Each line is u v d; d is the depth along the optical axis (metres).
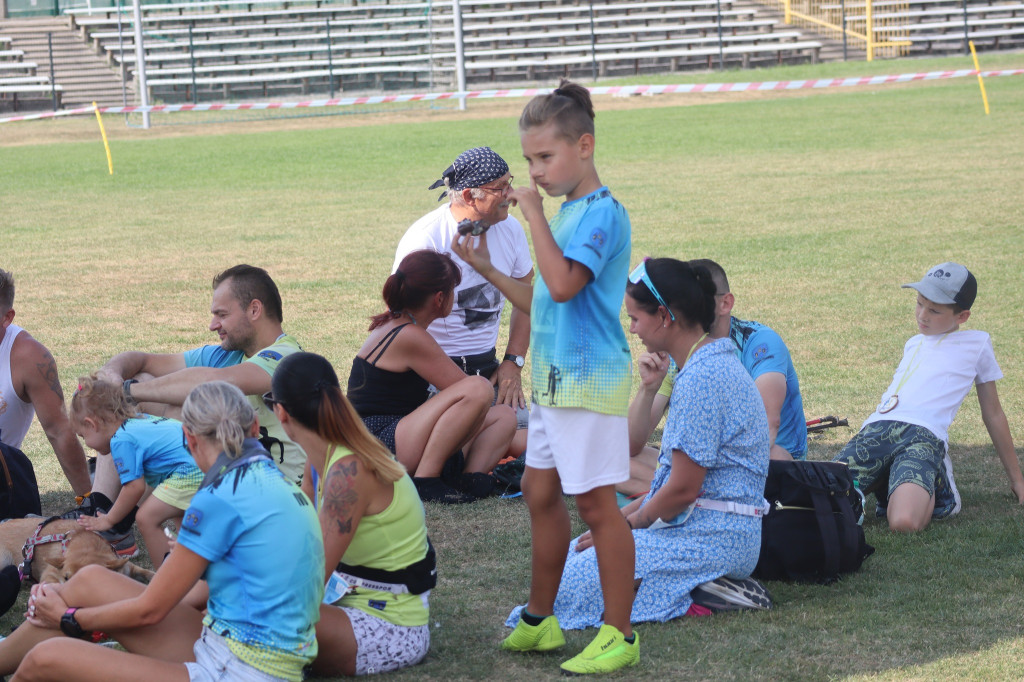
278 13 68.56
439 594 7.04
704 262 7.71
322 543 5.32
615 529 5.78
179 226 23.88
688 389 6.41
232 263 19.52
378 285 17.47
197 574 5.13
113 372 7.83
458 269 9.14
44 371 8.27
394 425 8.97
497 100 57.53
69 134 47.97
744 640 6.19
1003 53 60.25
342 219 24.33
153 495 7.30
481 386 8.80
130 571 6.89
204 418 5.16
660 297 6.37
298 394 5.51
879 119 39.41
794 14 66.62
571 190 5.65
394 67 64.12
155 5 68.50
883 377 12.12
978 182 25.39
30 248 21.34
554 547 5.91
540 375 5.70
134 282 18.00
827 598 6.84
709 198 25.27
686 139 37.34
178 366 8.47
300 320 15.20
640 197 25.80
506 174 9.59
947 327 8.64
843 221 21.59
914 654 5.96
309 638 5.26
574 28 67.44
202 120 52.97
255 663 5.10
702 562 6.55
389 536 5.71
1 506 7.66
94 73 62.62
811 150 32.94
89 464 9.25
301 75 62.88
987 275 16.55
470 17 68.81
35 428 11.15
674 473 6.47
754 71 59.94
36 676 5.01
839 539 7.03
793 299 15.75
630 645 5.85
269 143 41.94
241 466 5.16
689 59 63.78
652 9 68.50
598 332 5.62
